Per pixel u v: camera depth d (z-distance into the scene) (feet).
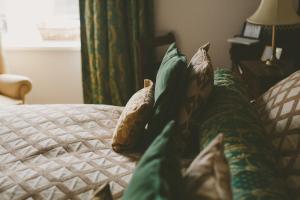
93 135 6.17
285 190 3.33
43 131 6.22
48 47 11.29
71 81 11.69
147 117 5.54
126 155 5.58
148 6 10.50
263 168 3.53
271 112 5.03
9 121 6.57
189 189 2.74
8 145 5.83
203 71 5.29
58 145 5.79
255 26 9.65
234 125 4.49
